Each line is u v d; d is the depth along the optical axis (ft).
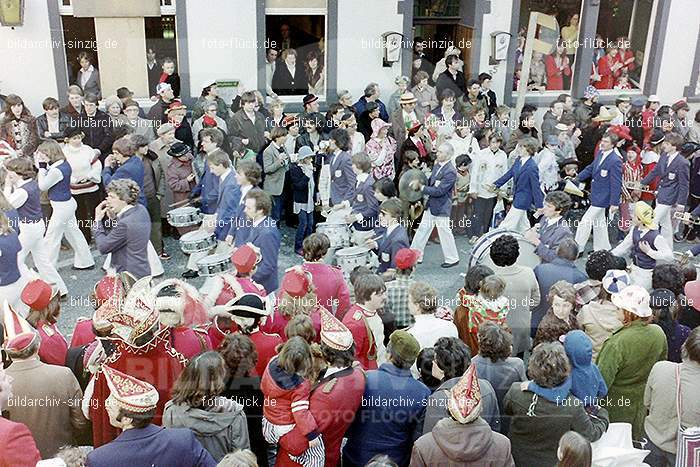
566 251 18.03
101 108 28.81
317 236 17.20
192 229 21.30
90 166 24.43
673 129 31.76
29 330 12.82
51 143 22.33
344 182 22.84
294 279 15.78
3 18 28.55
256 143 28.04
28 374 12.75
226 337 13.44
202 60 31.22
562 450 11.41
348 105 30.32
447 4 34.83
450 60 32.04
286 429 12.69
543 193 25.41
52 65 30.01
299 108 32.42
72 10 29.71
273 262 19.07
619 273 15.93
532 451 13.04
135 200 19.83
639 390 14.94
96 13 29.71
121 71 31.09
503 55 34.45
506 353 13.79
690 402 13.79
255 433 13.76
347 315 15.48
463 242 27.32
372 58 32.81
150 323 12.71
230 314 14.11
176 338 13.42
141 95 31.58
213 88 28.73
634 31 36.65
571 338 13.42
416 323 15.60
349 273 21.08
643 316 14.55
